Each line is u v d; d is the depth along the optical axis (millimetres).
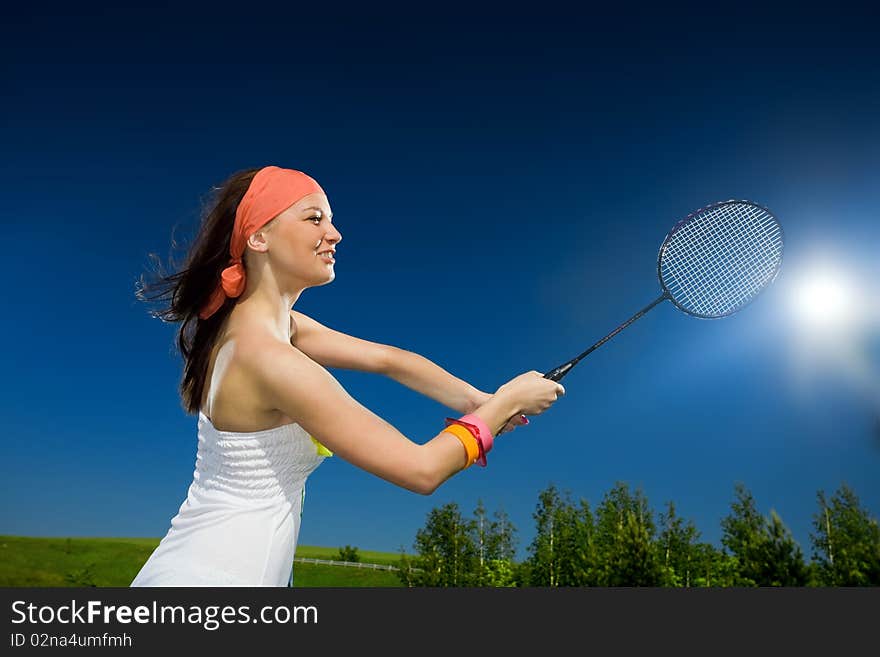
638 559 20922
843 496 19641
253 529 2338
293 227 2406
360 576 35781
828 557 19375
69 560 36656
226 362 2375
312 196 2461
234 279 2432
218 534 2328
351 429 2213
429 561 23703
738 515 19625
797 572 18391
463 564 23609
